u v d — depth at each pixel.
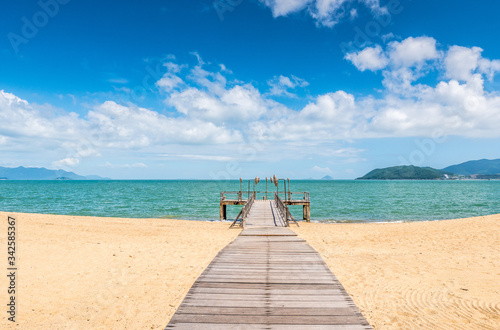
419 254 10.37
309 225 20.03
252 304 5.07
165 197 54.53
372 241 13.10
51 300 6.42
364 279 7.80
